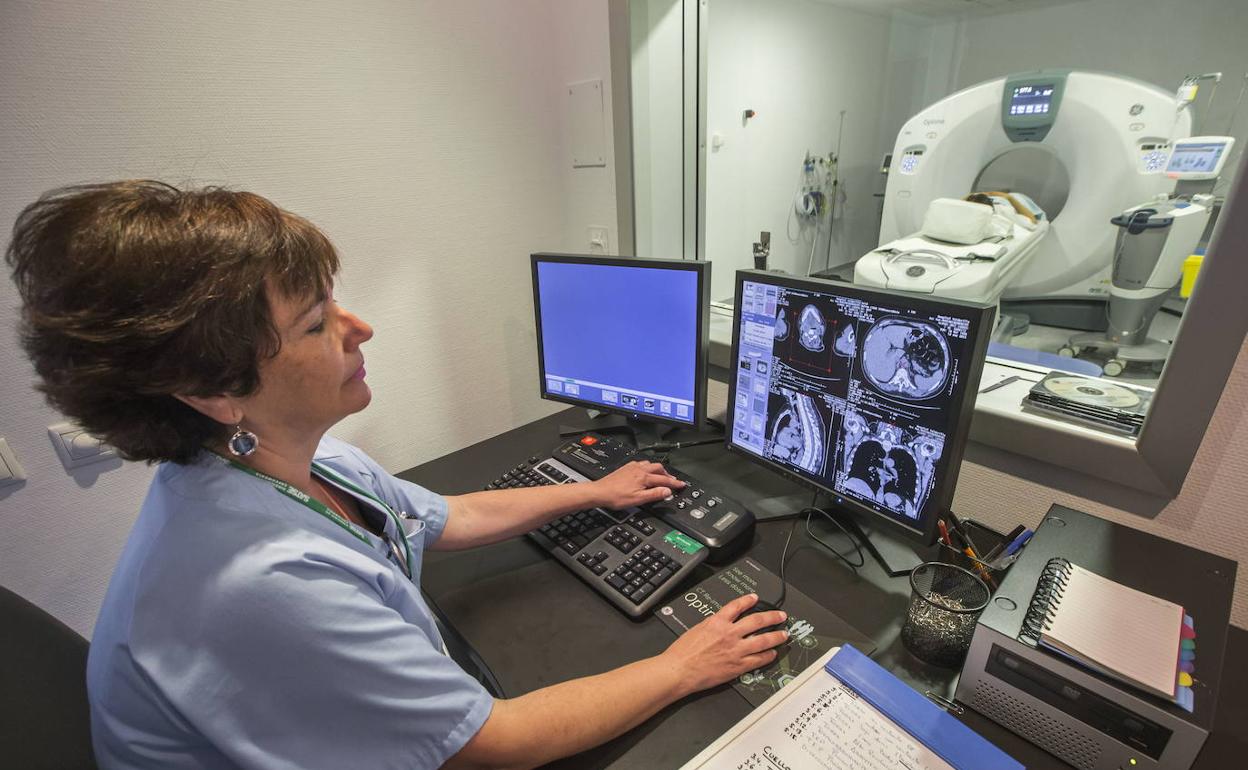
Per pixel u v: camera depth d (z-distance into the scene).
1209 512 0.77
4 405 0.96
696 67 1.46
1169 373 0.74
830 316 0.84
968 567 0.83
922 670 0.70
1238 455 0.73
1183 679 0.52
